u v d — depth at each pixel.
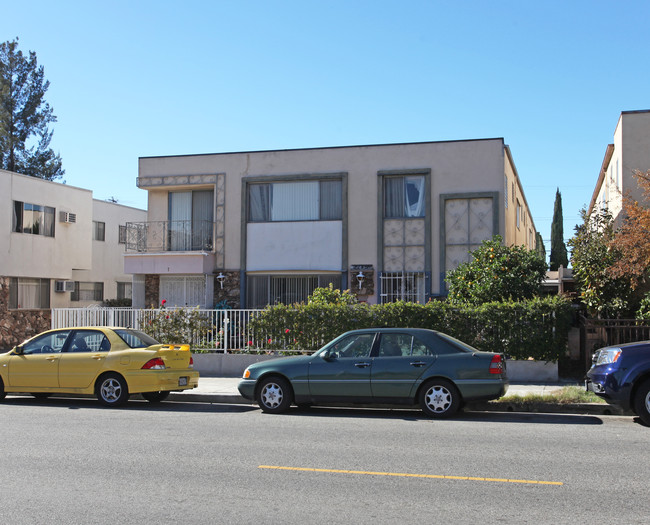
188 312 17.77
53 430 9.70
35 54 40.38
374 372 11.11
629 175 18.41
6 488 6.44
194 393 13.70
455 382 10.79
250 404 13.26
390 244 21.55
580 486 6.47
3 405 12.81
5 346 25.77
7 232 26.00
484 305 15.18
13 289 26.41
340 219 21.95
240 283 22.59
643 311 15.61
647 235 14.31
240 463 7.47
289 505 5.87
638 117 18.47
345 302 17.55
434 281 21.05
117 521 5.45
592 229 17.66
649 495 6.16
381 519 5.46
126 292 36.09
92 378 12.52
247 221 22.75
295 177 22.30
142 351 12.54
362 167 21.83
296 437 9.10
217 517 5.54
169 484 6.57
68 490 6.37
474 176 20.98
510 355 15.04
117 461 7.58
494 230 20.73
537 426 10.14
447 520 5.43
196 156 23.31
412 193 21.56
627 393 10.20
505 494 6.20
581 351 16.95
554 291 22.31
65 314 18.86
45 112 40.78
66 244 29.28
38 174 40.22
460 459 7.67
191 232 23.58
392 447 8.38
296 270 22.11
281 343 16.70
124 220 35.94
